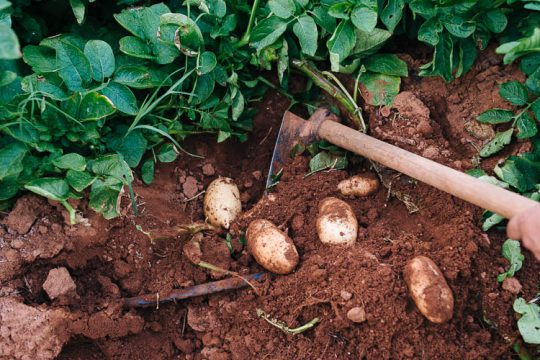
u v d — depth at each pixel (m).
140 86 1.12
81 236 1.10
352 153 1.21
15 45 0.93
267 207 1.17
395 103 1.19
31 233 1.08
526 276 1.07
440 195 1.12
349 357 1.04
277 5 1.16
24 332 1.03
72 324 1.06
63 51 1.08
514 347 1.04
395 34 1.24
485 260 1.06
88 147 1.12
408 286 1.02
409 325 1.02
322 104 1.25
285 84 1.24
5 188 1.07
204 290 1.11
